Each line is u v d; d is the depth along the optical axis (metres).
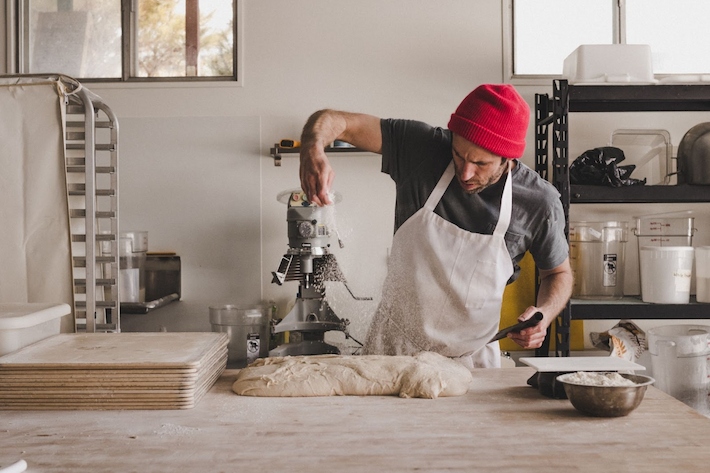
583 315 3.05
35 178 2.02
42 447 1.17
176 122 3.57
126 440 1.21
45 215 2.03
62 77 2.04
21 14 3.65
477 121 1.66
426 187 2.00
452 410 1.39
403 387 1.49
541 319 1.68
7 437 1.23
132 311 3.10
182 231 3.58
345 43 3.56
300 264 2.99
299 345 2.95
